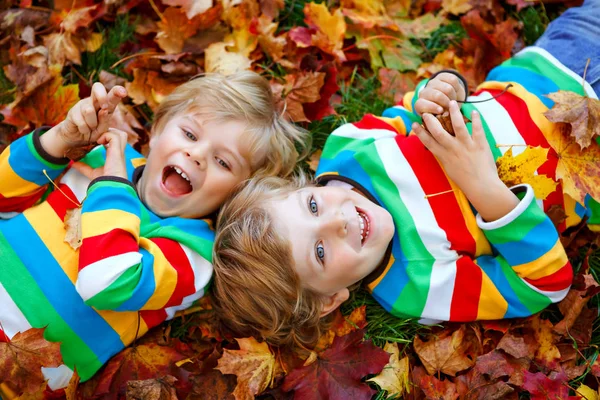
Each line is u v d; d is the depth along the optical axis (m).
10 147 1.65
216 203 1.71
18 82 1.96
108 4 2.06
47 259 1.55
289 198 1.59
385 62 2.11
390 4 2.18
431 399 1.63
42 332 1.50
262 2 2.08
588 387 1.66
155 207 1.69
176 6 1.97
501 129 1.67
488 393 1.62
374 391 1.64
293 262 1.54
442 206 1.64
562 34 1.82
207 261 1.64
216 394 1.62
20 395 1.55
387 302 1.72
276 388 1.67
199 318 1.79
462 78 1.68
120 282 1.46
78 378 1.60
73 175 1.69
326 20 2.05
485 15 2.13
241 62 2.01
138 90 1.99
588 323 1.73
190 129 1.68
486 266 1.66
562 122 1.63
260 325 1.70
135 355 1.68
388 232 1.60
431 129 1.57
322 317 1.75
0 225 1.61
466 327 1.75
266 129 1.76
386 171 1.68
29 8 2.07
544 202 1.69
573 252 1.83
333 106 2.05
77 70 2.07
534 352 1.71
